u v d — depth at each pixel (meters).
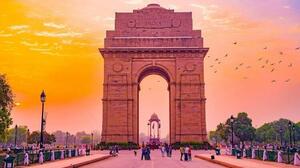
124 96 110.44
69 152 63.69
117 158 71.19
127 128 108.75
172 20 115.06
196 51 112.06
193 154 85.31
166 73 113.94
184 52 112.38
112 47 112.19
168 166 48.75
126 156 79.94
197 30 114.56
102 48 111.75
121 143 105.31
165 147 86.12
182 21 115.00
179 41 113.06
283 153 49.19
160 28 114.69
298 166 42.81
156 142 141.00
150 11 115.50
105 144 105.25
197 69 111.69
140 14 115.25
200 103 109.94
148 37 113.25
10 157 39.31
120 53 112.44
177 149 104.50
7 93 84.12
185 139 107.88
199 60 112.12
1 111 82.06
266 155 55.00
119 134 108.38
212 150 101.31
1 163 41.25
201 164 53.16
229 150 79.25
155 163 55.44
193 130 108.50
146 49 111.88
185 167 46.72
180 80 111.25
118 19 114.88
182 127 108.69
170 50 111.94
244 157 64.75
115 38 112.88
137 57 112.44
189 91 110.75
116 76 111.56
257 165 43.25
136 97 110.88
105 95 110.69
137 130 111.25
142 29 114.50
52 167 38.56
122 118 109.25
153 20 115.00
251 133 196.88
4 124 84.81
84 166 47.22
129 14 115.12
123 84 111.00
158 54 112.75
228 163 46.88
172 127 109.31
